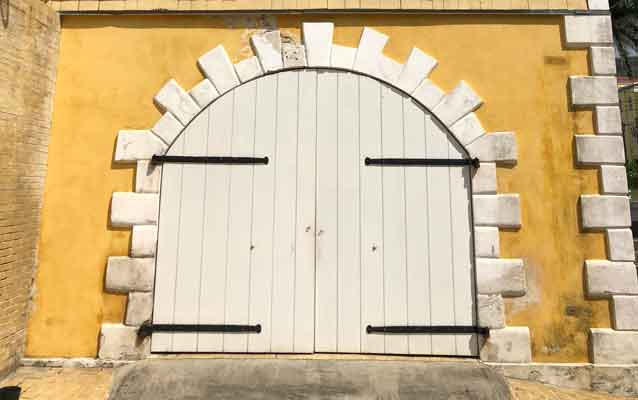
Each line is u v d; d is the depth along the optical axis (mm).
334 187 3783
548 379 3484
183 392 3141
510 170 3773
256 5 3893
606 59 3844
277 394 3125
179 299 3645
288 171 3795
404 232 3742
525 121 3828
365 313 3658
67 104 3840
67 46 3906
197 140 3814
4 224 3268
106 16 3945
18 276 3439
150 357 3545
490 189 3729
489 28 3951
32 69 3564
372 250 3723
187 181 3770
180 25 3939
